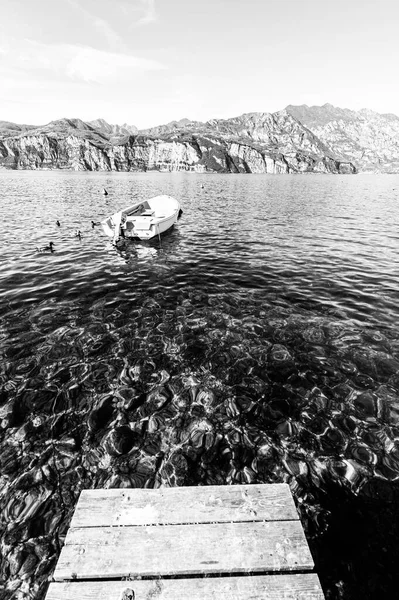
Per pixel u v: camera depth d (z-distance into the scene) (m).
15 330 10.14
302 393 7.50
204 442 6.19
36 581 4.07
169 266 16.88
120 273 15.63
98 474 5.54
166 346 9.42
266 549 3.36
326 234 25.44
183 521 3.65
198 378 8.03
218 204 44.81
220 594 3.02
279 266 17.02
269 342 9.64
